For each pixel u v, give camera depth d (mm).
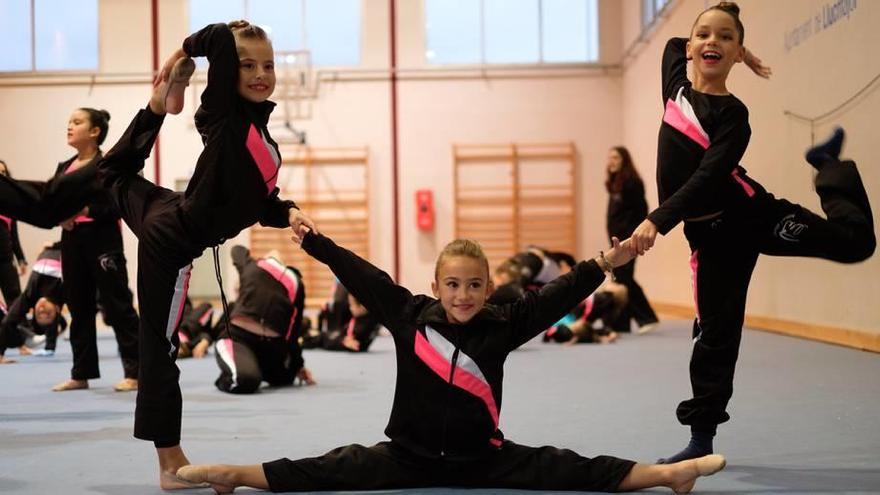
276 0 13547
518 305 2344
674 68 2768
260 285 4723
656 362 5785
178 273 2387
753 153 7988
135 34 13422
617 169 8141
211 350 7105
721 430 3240
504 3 13680
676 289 10594
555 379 4922
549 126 13688
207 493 2322
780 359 5586
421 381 2287
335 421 3520
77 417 3705
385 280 2365
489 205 13695
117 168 2576
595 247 13609
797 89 6852
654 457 2783
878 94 5500
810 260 6844
